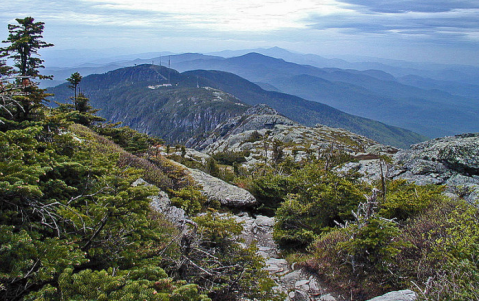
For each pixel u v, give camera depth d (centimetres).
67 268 340
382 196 932
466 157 1541
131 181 494
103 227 437
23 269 330
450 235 585
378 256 652
